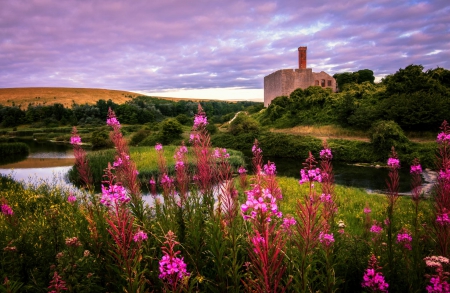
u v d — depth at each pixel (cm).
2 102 14450
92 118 10675
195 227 430
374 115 4434
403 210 983
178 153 752
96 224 433
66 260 330
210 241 388
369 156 3594
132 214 456
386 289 373
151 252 389
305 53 7625
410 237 487
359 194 1697
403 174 2675
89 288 325
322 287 359
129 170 490
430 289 322
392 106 4281
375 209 1265
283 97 6391
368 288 380
